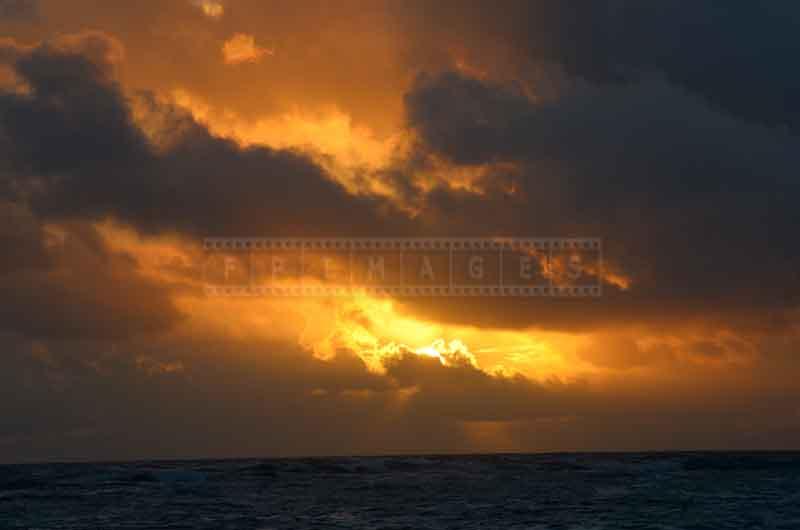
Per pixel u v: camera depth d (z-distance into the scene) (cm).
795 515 4988
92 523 4859
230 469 9019
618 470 8688
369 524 4725
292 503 5781
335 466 9375
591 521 4762
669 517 4922
